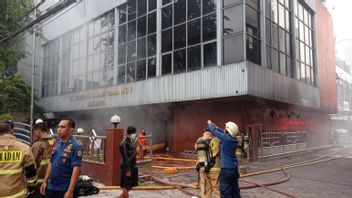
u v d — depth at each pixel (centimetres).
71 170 418
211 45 1636
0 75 2219
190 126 1888
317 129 2620
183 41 1780
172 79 1789
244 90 1462
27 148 372
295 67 2025
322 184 895
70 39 2731
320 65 2466
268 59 1716
